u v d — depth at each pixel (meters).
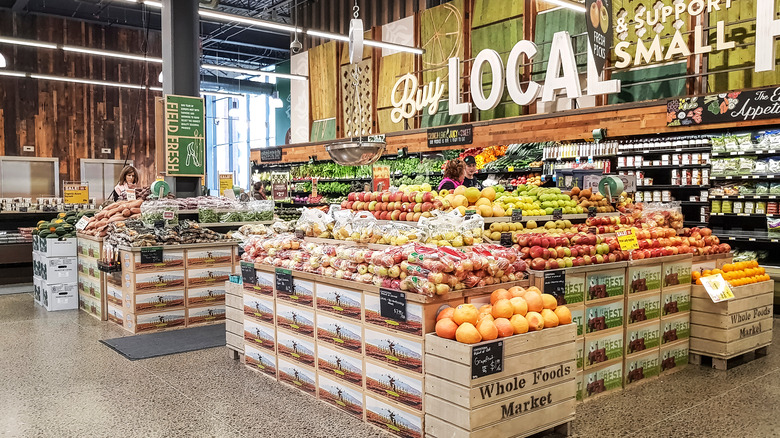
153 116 18.17
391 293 3.32
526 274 3.67
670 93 8.91
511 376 3.04
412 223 4.00
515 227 4.20
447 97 12.35
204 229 6.48
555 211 4.75
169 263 6.07
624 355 4.16
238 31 19.98
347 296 3.69
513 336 3.05
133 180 8.98
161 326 6.05
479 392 2.90
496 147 10.30
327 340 3.88
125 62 17.67
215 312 6.40
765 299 4.93
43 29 16.45
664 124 7.79
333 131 15.30
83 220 7.32
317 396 4.00
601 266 3.92
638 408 3.74
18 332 6.00
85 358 5.01
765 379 4.33
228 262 6.48
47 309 7.24
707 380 4.32
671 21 8.88
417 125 12.95
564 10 10.41
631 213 5.32
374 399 3.50
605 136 8.48
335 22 15.38
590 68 8.71
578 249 3.88
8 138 15.91
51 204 10.52
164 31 8.35
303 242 4.51
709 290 4.50
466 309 3.01
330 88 15.30
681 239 4.79
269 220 7.58
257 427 3.49
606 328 4.00
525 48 9.73
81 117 16.97
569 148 9.12
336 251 3.88
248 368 4.72
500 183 9.98
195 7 8.44
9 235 9.26
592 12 8.08
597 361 3.95
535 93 9.66
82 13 16.91
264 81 25.17
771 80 7.79
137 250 5.86
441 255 3.22
